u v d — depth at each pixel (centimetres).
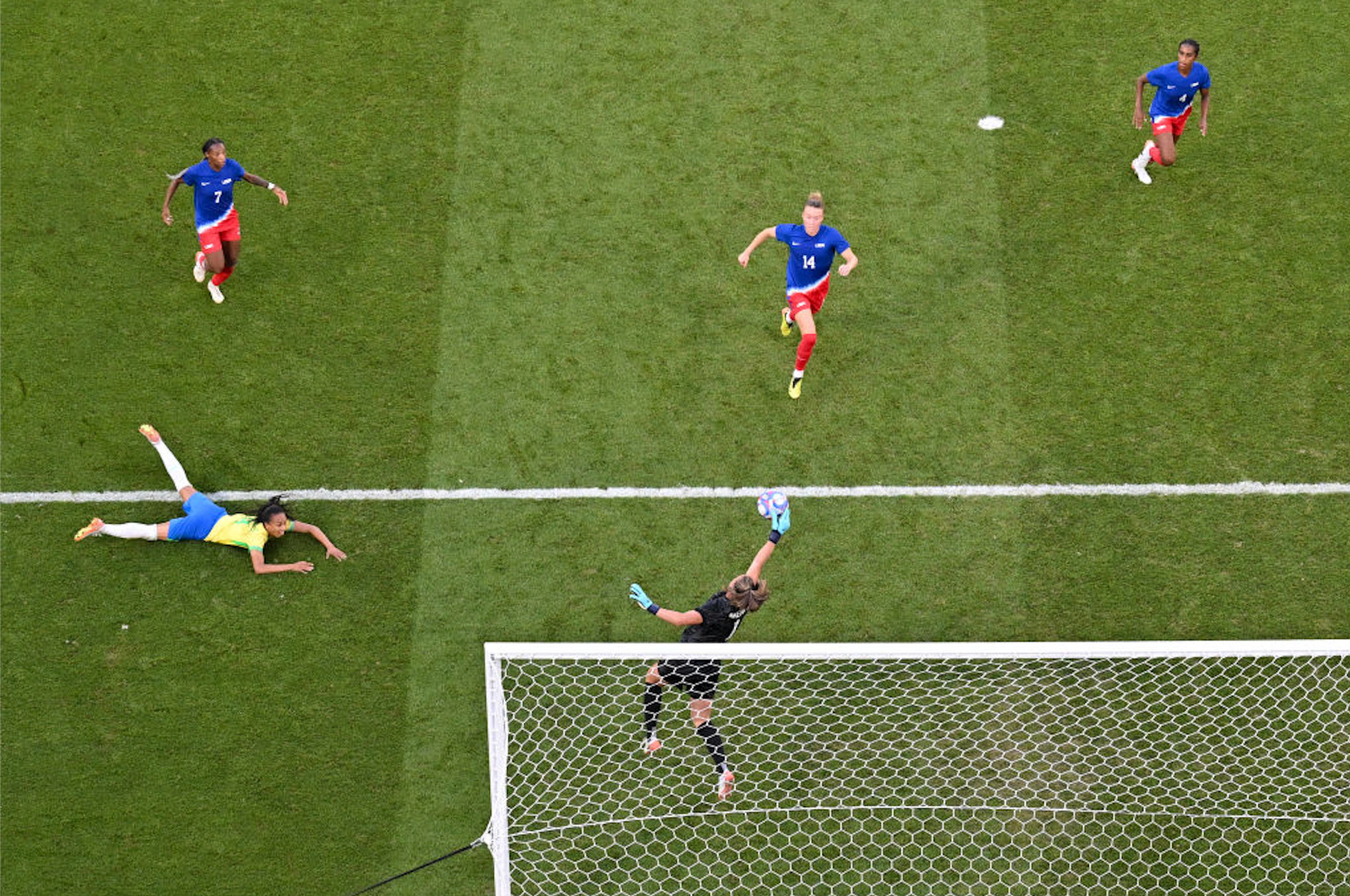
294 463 2850
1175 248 3108
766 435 2880
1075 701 2616
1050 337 2992
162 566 2734
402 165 3247
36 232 3150
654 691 2530
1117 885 2445
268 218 3162
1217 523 2764
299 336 3008
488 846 2412
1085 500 2794
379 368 2962
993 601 2692
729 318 3030
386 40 3444
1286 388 2920
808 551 2744
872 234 3134
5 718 2569
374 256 3112
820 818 2506
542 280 3073
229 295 3059
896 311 3034
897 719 2598
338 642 2650
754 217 3155
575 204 3184
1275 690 2627
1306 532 2752
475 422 2894
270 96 3356
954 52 3409
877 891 2445
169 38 3453
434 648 2645
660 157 3250
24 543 2753
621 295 3056
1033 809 2511
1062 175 3216
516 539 2759
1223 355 2962
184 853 2453
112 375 2961
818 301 2817
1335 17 3444
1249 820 2488
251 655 2639
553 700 2627
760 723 2597
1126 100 3322
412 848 2459
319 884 2430
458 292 3059
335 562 2736
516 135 3288
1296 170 3219
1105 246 3112
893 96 3341
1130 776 2541
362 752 2542
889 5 3488
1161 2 3481
